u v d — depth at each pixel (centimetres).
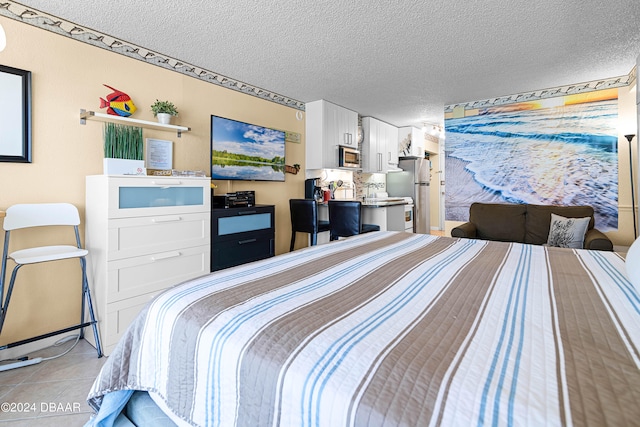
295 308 87
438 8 213
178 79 293
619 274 119
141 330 98
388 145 557
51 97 217
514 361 59
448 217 448
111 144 238
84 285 205
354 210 358
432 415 48
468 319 79
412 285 107
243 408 67
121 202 214
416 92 391
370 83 357
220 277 115
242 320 80
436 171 743
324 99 421
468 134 429
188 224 254
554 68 316
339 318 80
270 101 387
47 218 205
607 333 71
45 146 214
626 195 338
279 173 392
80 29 230
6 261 189
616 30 242
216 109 326
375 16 223
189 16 222
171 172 252
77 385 172
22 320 208
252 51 276
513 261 141
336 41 259
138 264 222
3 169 198
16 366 187
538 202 387
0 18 196
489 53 281
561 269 127
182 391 82
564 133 370
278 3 208
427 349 64
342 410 53
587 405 47
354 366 60
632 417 45
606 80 345
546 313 83
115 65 250
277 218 403
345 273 121
